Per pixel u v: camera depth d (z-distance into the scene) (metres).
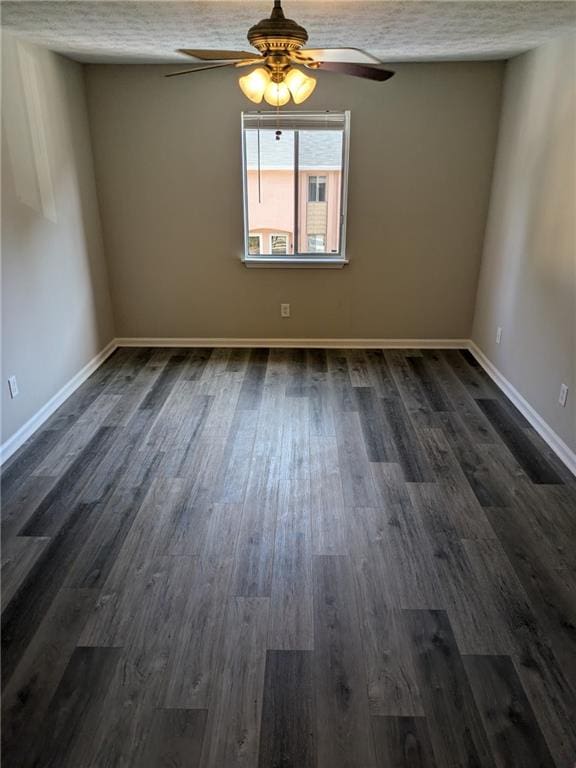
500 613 2.12
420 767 1.59
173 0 2.35
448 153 4.31
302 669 1.89
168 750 1.64
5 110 3.07
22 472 3.03
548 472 3.05
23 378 3.34
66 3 2.39
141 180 4.43
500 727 1.70
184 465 3.11
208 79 4.14
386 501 2.79
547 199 3.36
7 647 1.97
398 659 1.92
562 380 3.16
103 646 1.98
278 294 4.79
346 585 2.25
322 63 2.35
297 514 2.69
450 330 4.88
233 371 4.43
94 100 4.20
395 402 3.89
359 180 4.41
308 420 3.62
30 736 1.67
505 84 4.05
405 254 4.63
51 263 3.68
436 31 2.97
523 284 3.72
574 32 2.99
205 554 2.43
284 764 1.60
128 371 4.43
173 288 4.77
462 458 3.18
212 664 1.91
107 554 2.42
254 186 4.50
